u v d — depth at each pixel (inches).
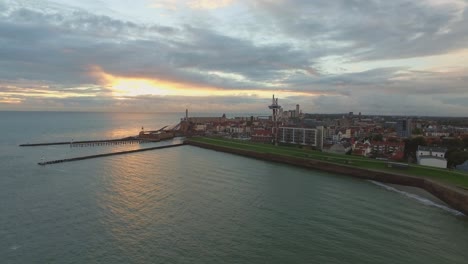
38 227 1907.0
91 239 1749.5
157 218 2076.8
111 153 5364.2
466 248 1717.5
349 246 1700.3
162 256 1565.0
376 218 2174.0
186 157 5231.3
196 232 1860.2
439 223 2116.1
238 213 2210.9
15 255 1571.1
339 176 3868.1
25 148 5910.4
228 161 4867.1
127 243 1704.0
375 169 3811.5
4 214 2119.8
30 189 2770.7
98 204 2347.4
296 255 1589.6
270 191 2888.8
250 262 1517.0
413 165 3897.6
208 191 2805.1
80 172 3617.1
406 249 1683.1
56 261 1514.5
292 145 7519.7
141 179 3255.4
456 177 3233.3
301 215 2194.9
